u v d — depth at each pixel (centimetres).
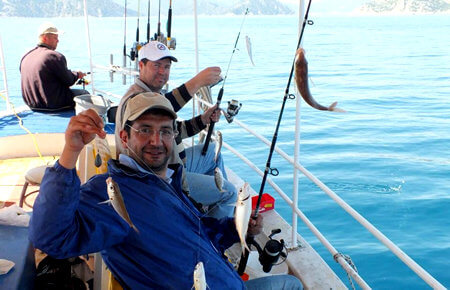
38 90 626
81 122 169
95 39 4934
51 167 173
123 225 197
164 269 205
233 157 1161
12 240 237
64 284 248
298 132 310
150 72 346
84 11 683
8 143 489
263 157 1162
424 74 2770
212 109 366
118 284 216
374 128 1504
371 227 234
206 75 343
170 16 478
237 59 3241
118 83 2006
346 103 1939
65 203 173
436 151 1265
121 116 241
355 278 260
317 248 725
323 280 305
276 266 322
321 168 1116
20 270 213
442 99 2017
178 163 260
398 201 937
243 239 201
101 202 180
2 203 389
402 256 214
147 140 218
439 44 4769
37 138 499
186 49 3859
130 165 212
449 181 1037
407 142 1352
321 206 878
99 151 253
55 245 178
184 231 213
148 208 206
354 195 966
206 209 338
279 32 6581
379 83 2448
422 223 844
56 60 617
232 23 10531
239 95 1972
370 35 6138
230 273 224
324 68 3070
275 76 2538
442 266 703
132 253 204
